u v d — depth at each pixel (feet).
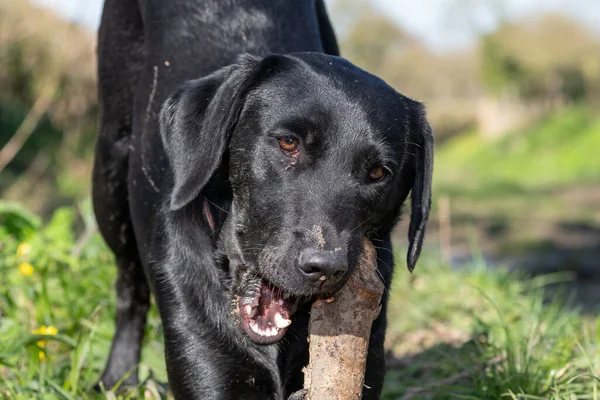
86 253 29.22
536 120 184.34
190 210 17.44
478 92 221.46
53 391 20.27
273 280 15.48
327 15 24.21
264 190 16.05
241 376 16.76
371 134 15.97
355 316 15.42
